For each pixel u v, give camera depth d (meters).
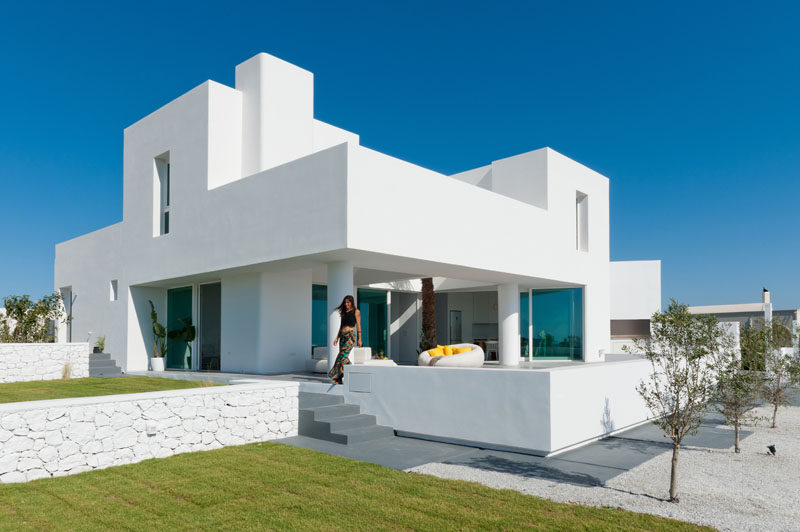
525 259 16.91
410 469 7.13
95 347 19.73
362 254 11.93
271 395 9.06
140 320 18.31
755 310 36.12
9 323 19.69
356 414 9.98
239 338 15.34
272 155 15.15
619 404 9.92
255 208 13.34
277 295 15.09
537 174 18.95
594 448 8.60
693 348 6.38
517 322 19.94
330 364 13.13
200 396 8.08
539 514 5.27
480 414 8.56
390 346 23.39
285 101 15.62
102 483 6.21
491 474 6.92
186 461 7.30
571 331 21.38
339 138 19.05
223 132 15.16
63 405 6.63
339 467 7.09
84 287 21.88
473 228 14.60
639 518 5.21
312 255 12.05
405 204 12.48
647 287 29.97
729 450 8.70
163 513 5.20
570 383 8.43
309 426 9.29
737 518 5.32
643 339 7.01
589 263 21.09
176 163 16.25
